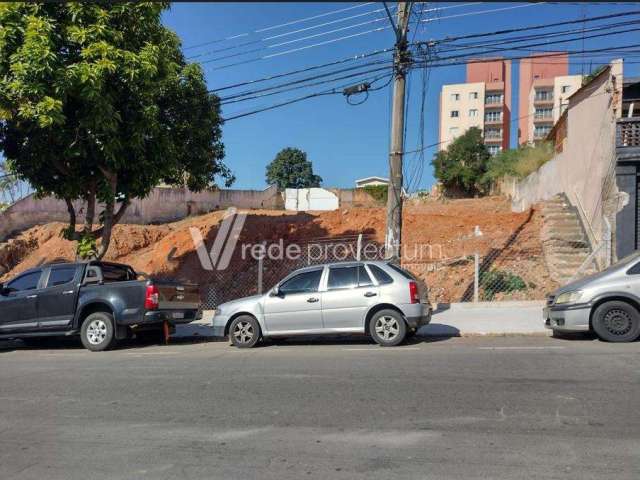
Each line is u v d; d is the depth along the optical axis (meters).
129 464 4.54
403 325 9.53
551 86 71.44
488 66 76.62
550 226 17.09
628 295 9.00
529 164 25.88
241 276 17.17
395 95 12.11
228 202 29.67
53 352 11.06
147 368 8.50
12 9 10.66
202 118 15.44
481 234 17.67
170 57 14.07
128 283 10.83
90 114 11.11
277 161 57.47
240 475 4.24
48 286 11.22
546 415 5.34
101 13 11.23
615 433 4.81
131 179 13.20
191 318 11.66
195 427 5.43
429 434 4.95
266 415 5.71
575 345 8.91
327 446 4.76
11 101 10.76
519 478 3.99
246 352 9.73
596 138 15.78
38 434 5.39
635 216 13.92
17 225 23.83
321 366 7.98
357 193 38.69
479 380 6.73
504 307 12.45
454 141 45.41
